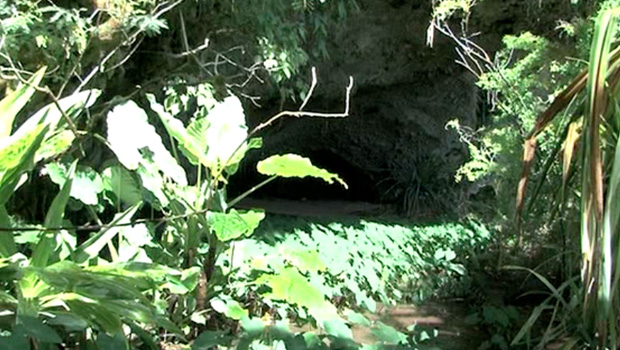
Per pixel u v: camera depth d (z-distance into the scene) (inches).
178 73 232.7
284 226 292.2
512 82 233.1
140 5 201.2
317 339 129.7
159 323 129.0
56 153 157.2
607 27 127.6
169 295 160.9
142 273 131.0
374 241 268.8
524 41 226.4
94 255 143.8
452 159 447.8
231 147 167.8
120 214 156.5
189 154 168.9
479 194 440.5
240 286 173.3
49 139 139.3
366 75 369.4
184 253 166.7
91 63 193.2
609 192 126.3
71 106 150.7
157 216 220.2
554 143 199.6
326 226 301.0
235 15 238.4
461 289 231.0
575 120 145.9
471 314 203.9
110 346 111.3
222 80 237.0
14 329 103.3
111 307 123.6
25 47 175.9
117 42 191.5
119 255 157.6
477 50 349.4
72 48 184.5
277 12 251.0
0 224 130.0
